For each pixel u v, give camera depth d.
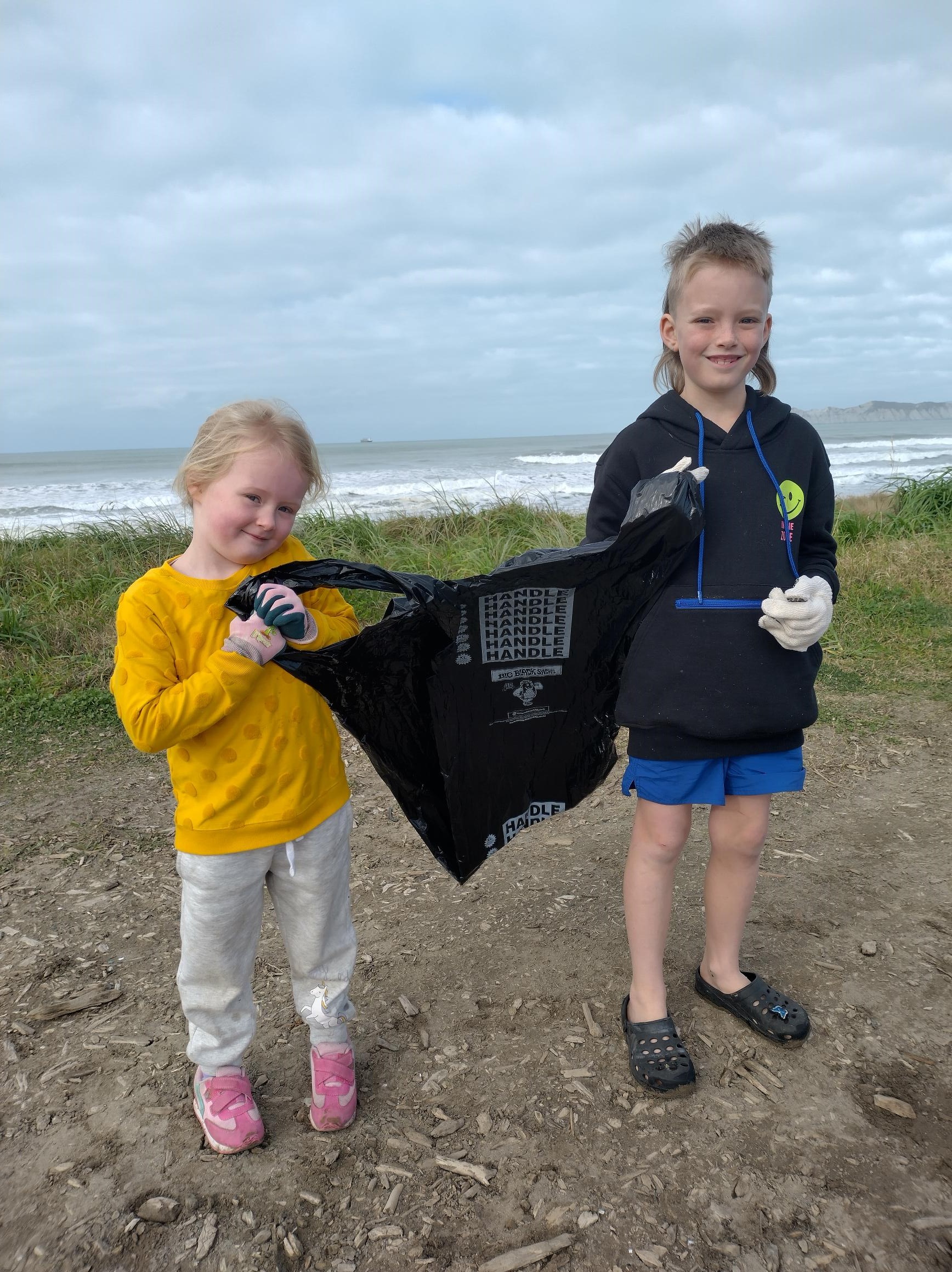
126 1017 2.43
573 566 1.84
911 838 3.41
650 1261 1.67
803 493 2.11
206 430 1.74
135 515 13.23
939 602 6.81
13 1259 1.69
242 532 1.75
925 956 2.63
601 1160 1.91
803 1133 1.97
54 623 6.34
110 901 3.07
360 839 3.57
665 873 2.20
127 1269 1.67
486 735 1.95
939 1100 2.06
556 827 3.63
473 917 2.94
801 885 3.07
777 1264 1.66
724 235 2.01
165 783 4.14
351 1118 2.02
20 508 21.59
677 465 1.92
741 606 2.02
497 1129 2.00
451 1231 1.75
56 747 4.57
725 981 2.36
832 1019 2.36
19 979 2.61
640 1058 2.12
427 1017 2.41
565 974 2.59
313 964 1.98
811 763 4.16
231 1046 1.94
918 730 4.55
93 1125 2.04
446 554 8.76
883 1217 1.75
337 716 1.82
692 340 2.03
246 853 1.79
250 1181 1.87
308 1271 1.67
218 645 1.77
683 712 2.03
